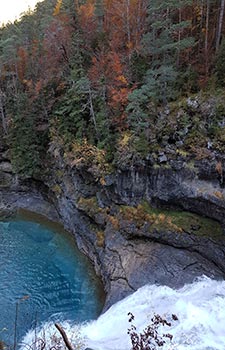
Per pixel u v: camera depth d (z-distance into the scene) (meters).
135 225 25.45
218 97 24.31
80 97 31.30
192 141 23.92
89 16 38.53
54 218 36.56
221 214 22.22
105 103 29.52
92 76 31.48
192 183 23.52
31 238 33.44
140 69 29.83
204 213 23.30
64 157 33.12
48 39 42.94
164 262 22.81
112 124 28.72
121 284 23.00
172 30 28.00
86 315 22.53
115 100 28.69
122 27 34.66
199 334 15.87
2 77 51.06
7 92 49.03
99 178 28.03
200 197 22.84
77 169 31.05
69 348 7.05
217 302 18.34
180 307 18.33
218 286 20.03
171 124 25.12
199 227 23.22
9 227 35.94
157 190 25.03
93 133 30.97
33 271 28.06
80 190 31.45
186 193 23.56
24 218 37.62
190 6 30.83
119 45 33.62
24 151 39.06
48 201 39.28
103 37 36.62
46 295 25.00
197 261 22.28
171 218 24.34
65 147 33.50
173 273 21.86
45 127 38.78
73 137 33.31
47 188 39.16
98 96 30.64
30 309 23.61
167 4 26.83
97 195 29.72
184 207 24.25
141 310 19.53
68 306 23.72
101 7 40.31
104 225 28.27
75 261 28.89
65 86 36.69
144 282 22.02
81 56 34.00
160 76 26.48
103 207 28.97
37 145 39.06
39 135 39.22
